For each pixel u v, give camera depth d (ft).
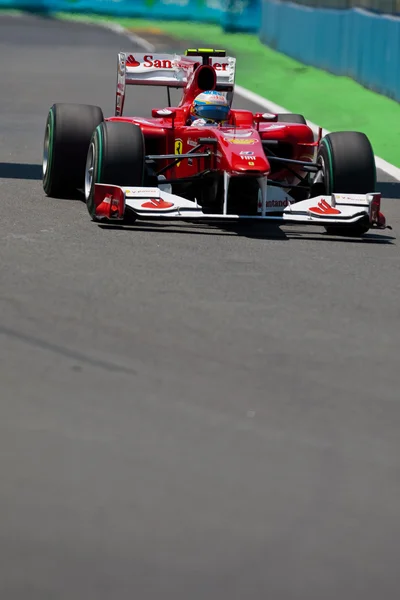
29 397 59.16
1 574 42.47
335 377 64.18
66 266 85.56
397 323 75.56
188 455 53.06
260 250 95.91
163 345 68.03
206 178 104.99
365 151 105.70
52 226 101.30
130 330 70.49
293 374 64.23
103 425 56.03
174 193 113.70
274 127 113.60
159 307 75.87
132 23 467.11
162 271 85.87
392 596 41.98
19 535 45.32
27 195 119.24
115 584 41.96
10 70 265.13
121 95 123.34
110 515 47.14
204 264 89.10
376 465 52.85
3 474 50.49
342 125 200.95
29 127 177.47
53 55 309.83
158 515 47.26
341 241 102.83
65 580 42.16
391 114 211.82
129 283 81.61
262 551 44.70
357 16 253.85
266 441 54.90
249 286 83.05
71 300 76.28
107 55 317.22
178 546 44.86
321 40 284.00
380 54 235.61
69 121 116.06
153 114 111.34
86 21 467.93
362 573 43.42
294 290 82.74
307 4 310.04
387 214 120.78
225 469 51.78
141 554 44.14
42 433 54.90
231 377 63.21
